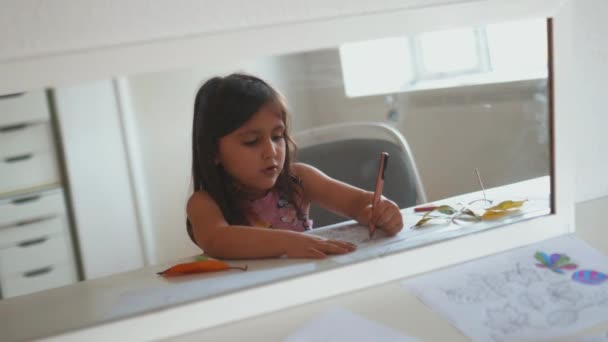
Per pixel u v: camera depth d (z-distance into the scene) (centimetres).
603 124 73
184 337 49
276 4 49
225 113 79
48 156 96
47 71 45
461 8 54
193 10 48
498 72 65
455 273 55
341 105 99
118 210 93
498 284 53
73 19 45
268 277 54
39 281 72
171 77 60
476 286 53
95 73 47
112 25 46
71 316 51
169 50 48
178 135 87
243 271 58
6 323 52
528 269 55
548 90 59
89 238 94
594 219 66
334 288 53
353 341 45
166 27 47
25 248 87
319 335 47
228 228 69
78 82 46
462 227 60
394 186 78
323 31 51
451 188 72
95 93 75
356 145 98
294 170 89
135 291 57
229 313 50
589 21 69
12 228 90
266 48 50
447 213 65
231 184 81
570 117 59
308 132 98
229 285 53
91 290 61
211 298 50
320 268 54
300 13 50
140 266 69
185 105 84
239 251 64
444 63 74
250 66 63
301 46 51
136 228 88
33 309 55
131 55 47
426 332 46
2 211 91
